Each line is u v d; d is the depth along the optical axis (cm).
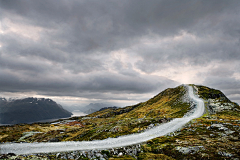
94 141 3678
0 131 9606
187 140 3297
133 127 5297
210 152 2562
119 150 2986
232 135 3359
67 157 2528
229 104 8619
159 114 9450
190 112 7506
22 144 3456
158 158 2645
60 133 8812
